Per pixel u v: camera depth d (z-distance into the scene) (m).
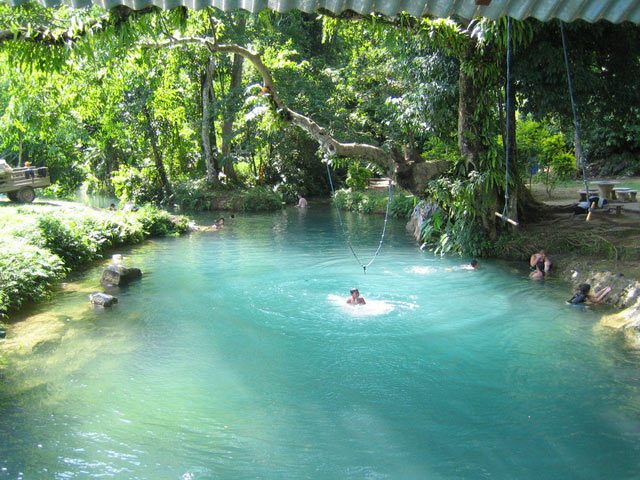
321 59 36.72
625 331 10.62
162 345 10.15
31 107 21.22
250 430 7.19
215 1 4.14
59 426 7.21
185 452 6.66
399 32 14.41
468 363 9.30
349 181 21.98
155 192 36.25
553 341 10.24
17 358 9.44
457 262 17.08
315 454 6.63
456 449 6.72
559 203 23.58
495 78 16.03
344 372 9.00
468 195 16.14
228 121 35.47
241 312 12.09
